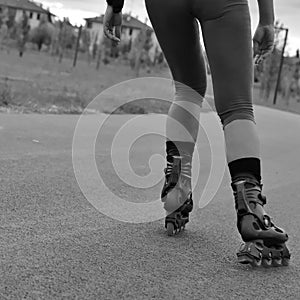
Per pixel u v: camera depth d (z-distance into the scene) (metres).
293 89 36.19
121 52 41.78
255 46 2.95
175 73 3.20
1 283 2.25
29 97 11.03
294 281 2.61
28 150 5.69
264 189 5.29
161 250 2.90
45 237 2.95
